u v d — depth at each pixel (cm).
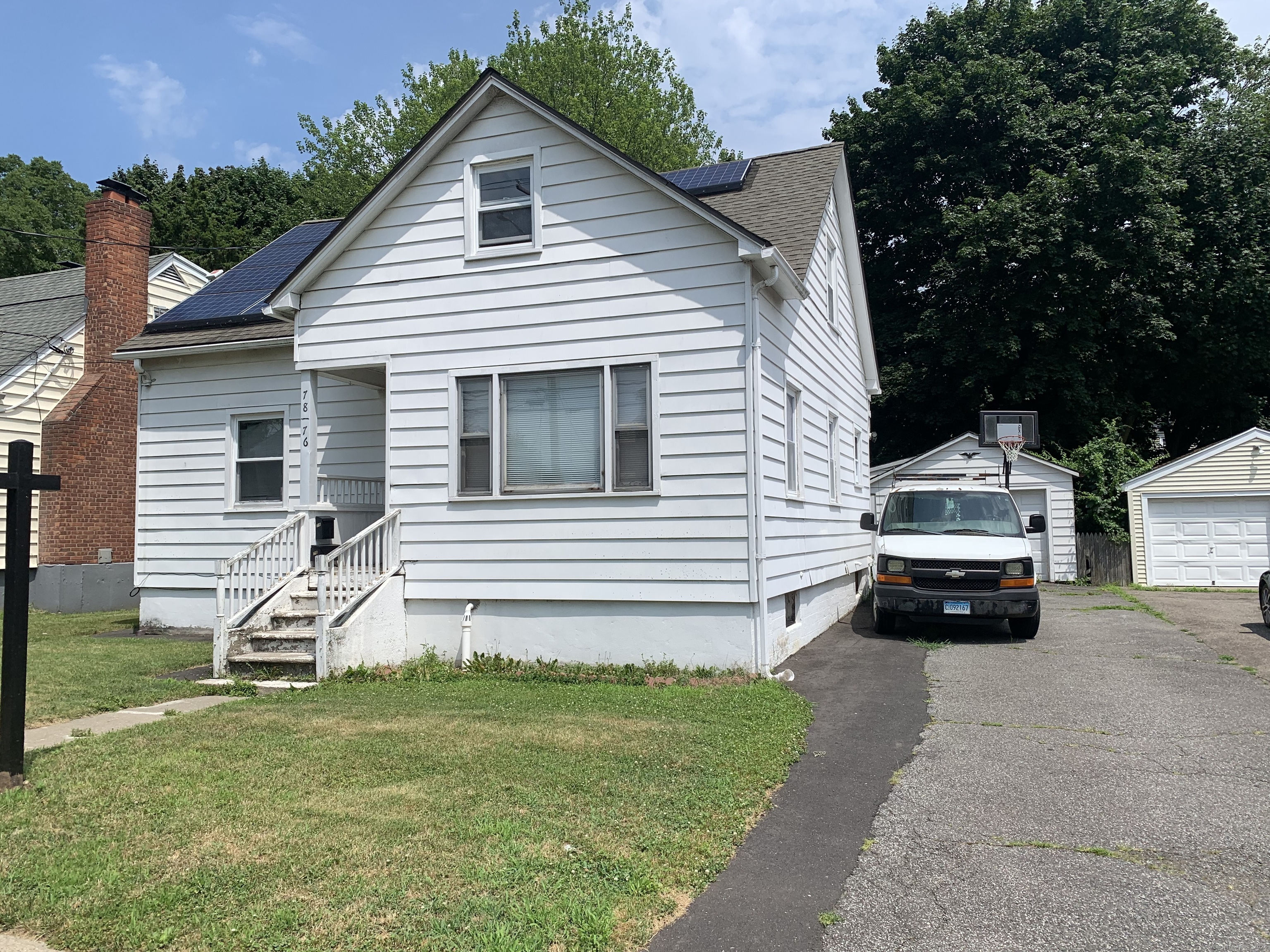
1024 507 2297
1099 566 2228
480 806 528
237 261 4028
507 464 1052
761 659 945
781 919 408
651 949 379
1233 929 397
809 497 1237
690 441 974
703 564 963
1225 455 2078
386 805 527
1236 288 2572
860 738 720
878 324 2894
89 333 1838
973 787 593
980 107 2669
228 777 583
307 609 1072
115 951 369
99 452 1798
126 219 1872
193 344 1405
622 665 989
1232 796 568
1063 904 422
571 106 3231
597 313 1016
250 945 369
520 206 1062
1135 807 550
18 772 578
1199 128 2875
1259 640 1134
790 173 1395
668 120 3547
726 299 969
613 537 997
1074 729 727
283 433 1405
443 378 1073
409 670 1005
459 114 1060
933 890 439
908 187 2838
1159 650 1072
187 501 1447
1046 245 2438
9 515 583
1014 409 2650
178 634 1405
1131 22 2864
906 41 3044
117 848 466
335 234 1099
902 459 2864
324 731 702
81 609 1747
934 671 973
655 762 618
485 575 1044
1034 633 1191
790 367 1136
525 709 792
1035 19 2852
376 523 1046
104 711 816
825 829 523
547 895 412
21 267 3941
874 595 1268
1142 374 2794
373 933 377
